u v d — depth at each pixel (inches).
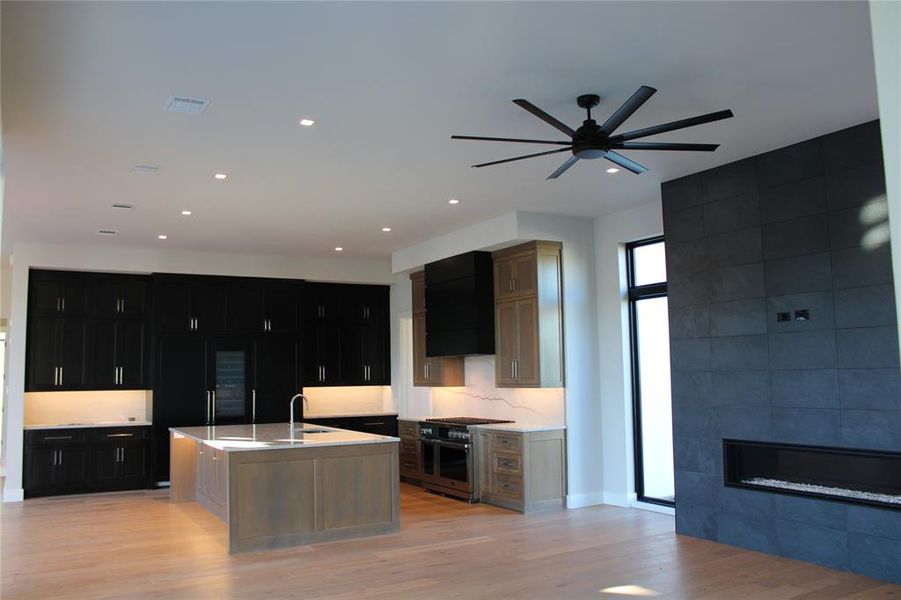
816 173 202.7
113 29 131.5
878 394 186.7
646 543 226.5
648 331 287.3
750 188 220.2
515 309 298.8
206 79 154.2
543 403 303.0
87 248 339.3
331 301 403.2
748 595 172.7
